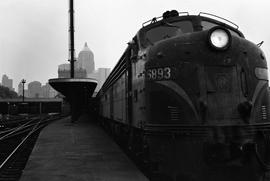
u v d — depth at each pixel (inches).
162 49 273.7
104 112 858.1
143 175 310.0
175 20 317.1
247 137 249.0
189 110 252.4
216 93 251.8
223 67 256.4
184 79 258.2
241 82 257.8
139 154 341.1
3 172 362.3
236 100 253.9
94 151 462.6
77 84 1045.8
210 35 255.6
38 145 540.7
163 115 263.6
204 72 254.5
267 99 277.6
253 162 247.0
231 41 258.4
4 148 580.7
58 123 1226.0
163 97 265.1
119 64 500.1
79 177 306.3
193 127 249.0
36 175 318.0
